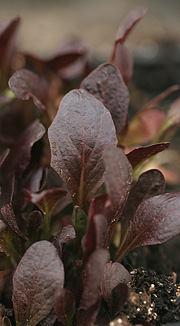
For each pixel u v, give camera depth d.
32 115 0.52
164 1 1.03
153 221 0.34
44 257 0.32
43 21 0.92
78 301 0.33
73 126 0.34
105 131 0.34
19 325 0.33
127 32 0.41
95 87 0.39
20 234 0.35
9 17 0.92
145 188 0.37
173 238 0.47
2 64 0.51
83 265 0.33
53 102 0.53
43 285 0.32
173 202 0.34
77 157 0.34
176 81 0.77
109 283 0.33
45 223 0.36
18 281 0.33
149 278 0.36
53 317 0.33
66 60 0.53
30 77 0.41
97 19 0.93
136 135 0.48
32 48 0.78
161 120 0.48
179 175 0.55
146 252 0.43
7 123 0.52
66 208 0.42
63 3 1.03
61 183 0.39
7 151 0.38
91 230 0.31
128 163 0.33
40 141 0.40
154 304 0.34
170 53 0.78
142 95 0.75
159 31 0.86
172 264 0.43
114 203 0.32
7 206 0.35
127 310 0.33
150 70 0.77
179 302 0.35
